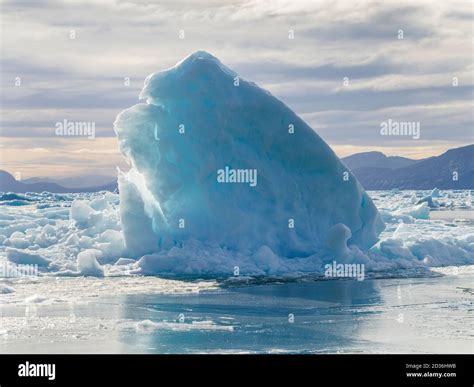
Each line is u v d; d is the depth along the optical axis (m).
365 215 34.59
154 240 32.88
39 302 25.11
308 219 33.53
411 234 39.22
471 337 21.02
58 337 20.84
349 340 20.69
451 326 22.17
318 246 33.25
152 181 32.53
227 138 33.12
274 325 22.28
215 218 32.66
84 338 20.77
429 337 20.97
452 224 54.09
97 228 36.81
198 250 31.88
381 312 24.00
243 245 32.59
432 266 33.69
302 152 33.62
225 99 33.28
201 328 21.88
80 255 30.59
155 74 33.62
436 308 24.58
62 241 36.00
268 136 33.59
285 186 33.38
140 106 33.03
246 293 26.92
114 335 21.09
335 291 27.42
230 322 22.62
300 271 31.61
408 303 25.34
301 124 33.88
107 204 43.69
